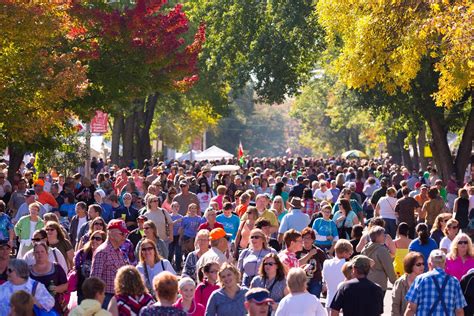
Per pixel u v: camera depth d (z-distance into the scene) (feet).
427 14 116.98
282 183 128.36
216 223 88.53
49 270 63.26
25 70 111.86
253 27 253.03
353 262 56.39
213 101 285.64
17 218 106.32
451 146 370.53
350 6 139.74
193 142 435.94
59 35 129.29
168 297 46.39
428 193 116.98
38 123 112.88
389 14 124.47
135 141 282.97
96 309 49.19
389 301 91.66
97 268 64.28
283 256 67.05
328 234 91.15
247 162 307.78
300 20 245.86
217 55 254.06
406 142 279.28
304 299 51.29
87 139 190.90
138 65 144.97
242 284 66.49
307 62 261.65
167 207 115.03
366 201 149.18
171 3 273.54
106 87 143.64
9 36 107.86
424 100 181.47
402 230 79.61
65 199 116.98
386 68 138.82
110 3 167.73
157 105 321.73
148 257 63.41
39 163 185.16
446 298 56.44
